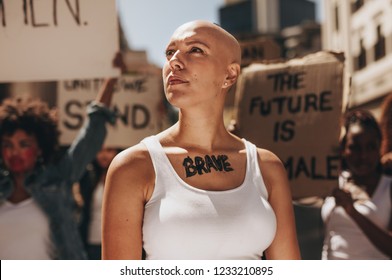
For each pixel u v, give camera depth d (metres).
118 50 2.88
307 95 3.09
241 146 2.01
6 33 2.87
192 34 1.87
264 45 4.49
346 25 10.09
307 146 3.05
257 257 1.87
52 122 3.47
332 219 3.44
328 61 3.08
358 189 3.49
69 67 2.88
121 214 1.80
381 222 3.37
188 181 1.84
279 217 1.96
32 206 3.10
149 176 1.82
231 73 1.95
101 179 5.04
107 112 3.41
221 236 1.76
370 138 3.46
